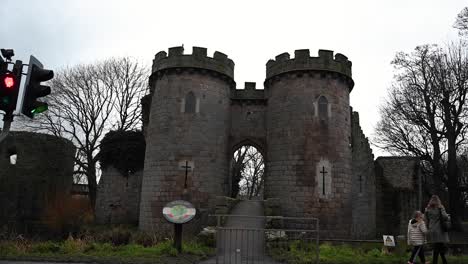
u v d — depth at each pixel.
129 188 27.59
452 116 24.16
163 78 22.88
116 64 32.59
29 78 7.74
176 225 12.84
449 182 23.92
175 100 22.20
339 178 21.00
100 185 28.22
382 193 26.39
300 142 21.23
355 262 11.49
